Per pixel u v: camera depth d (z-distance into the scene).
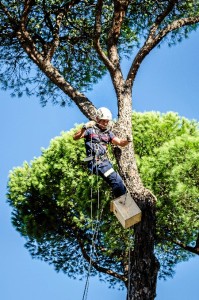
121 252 12.32
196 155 9.79
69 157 12.33
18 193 13.46
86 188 11.35
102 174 5.48
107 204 11.27
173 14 9.14
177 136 11.33
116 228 11.44
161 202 10.27
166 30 7.27
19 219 13.75
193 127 11.92
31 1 7.71
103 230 11.64
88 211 11.70
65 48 9.30
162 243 11.88
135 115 12.20
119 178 5.49
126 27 9.34
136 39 9.64
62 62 9.51
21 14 8.34
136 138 11.70
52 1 8.59
